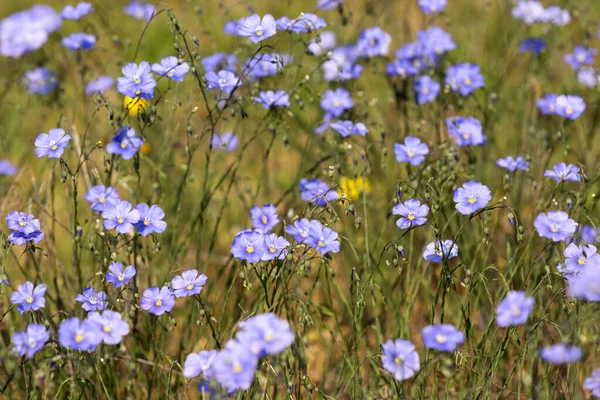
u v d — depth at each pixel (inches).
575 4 75.9
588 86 71.9
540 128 71.3
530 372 61.5
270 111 65.1
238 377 55.1
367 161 63.7
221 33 82.4
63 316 62.4
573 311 61.0
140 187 66.1
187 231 70.0
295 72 70.7
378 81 76.6
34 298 58.8
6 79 75.2
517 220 59.2
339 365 64.4
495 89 72.6
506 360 63.1
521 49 71.9
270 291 63.6
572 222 59.0
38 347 57.1
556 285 62.0
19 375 61.8
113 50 77.8
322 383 62.6
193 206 70.2
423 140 68.4
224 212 71.9
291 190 66.9
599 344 59.4
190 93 64.4
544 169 66.1
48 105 73.4
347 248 66.8
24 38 74.4
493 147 71.6
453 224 65.7
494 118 70.4
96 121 71.9
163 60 62.1
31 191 65.1
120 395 62.8
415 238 67.1
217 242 70.5
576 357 56.4
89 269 65.9
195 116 74.4
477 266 66.2
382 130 64.8
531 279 63.7
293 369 59.3
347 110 67.6
